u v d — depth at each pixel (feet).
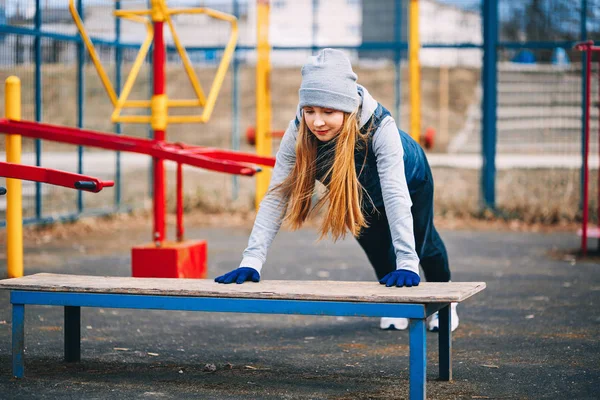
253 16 56.85
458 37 46.55
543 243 29.86
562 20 36.50
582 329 16.44
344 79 11.73
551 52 37.29
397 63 37.29
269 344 15.30
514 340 15.49
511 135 60.75
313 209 12.68
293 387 12.20
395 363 13.76
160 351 14.65
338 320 17.71
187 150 20.85
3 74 33.09
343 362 13.87
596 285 21.67
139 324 17.04
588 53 26.25
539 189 41.81
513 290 20.97
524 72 60.13
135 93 63.16
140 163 55.67
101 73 22.18
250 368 13.42
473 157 64.49
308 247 29.45
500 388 12.14
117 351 14.61
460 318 17.61
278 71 84.28
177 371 13.17
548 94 54.29
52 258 25.93
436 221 35.29
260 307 11.13
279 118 73.31
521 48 35.73
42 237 30.73
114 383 12.39
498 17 36.01
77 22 22.03
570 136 57.67
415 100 32.58
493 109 36.09
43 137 19.81
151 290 11.50
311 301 10.91
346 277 22.94
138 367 13.43
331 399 11.55
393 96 76.74
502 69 61.26
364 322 17.48
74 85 55.06
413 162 13.28
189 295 11.38
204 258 21.70
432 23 46.83
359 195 12.86
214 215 37.14
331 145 12.41
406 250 11.57
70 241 29.96
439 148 69.82
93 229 33.06
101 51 35.24
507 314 17.98
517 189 41.96
